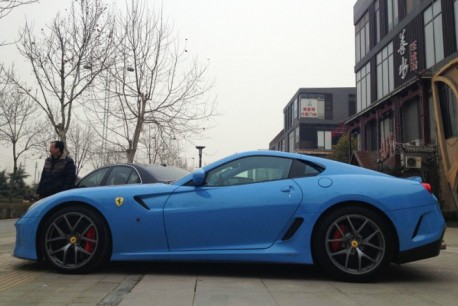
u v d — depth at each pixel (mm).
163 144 27094
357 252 4754
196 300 3986
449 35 20406
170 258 5012
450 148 19453
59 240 5277
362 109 33312
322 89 67625
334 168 5113
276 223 4891
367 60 31859
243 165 5242
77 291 4332
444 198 19844
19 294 4227
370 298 4117
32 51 17328
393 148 24078
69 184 7320
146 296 4121
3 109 30781
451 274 5336
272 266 5605
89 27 17625
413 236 4723
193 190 5145
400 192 4809
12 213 24594
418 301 4023
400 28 25938
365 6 32688
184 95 19953
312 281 4824
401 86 23797
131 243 5109
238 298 4070
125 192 5230
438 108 20469
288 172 5137
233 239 4949
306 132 67000
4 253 6953
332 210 4848
